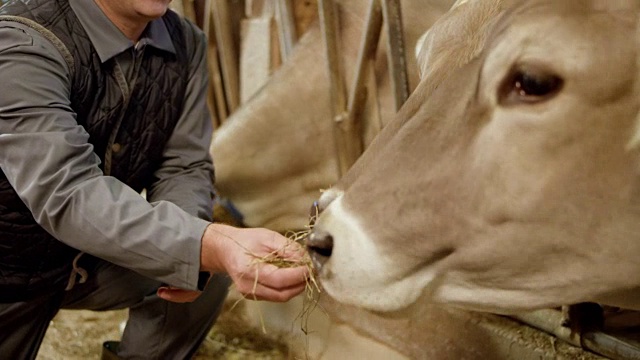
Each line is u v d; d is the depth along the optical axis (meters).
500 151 1.39
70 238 1.78
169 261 1.74
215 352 2.69
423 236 1.49
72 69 1.82
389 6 2.36
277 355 2.67
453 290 1.57
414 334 2.39
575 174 1.35
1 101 1.73
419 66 1.79
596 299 1.48
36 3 1.82
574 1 1.31
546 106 1.33
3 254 1.94
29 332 2.12
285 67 2.95
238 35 3.34
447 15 1.71
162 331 2.31
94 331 2.80
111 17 1.85
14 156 1.74
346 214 1.56
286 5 2.99
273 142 2.98
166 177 2.16
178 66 2.08
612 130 1.31
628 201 1.35
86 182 1.75
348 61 2.74
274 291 1.70
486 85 1.39
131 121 1.98
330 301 2.59
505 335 2.22
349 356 2.54
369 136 2.74
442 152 1.47
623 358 2.02
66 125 1.75
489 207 1.43
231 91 3.38
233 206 3.20
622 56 1.28
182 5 3.36
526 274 1.47
